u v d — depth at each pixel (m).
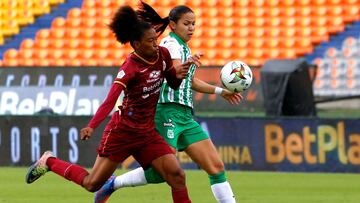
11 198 33.69
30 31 79.31
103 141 22.53
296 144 46.34
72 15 79.12
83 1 79.50
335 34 74.56
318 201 32.91
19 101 58.91
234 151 47.31
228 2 77.19
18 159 50.22
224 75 25.03
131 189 37.25
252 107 64.00
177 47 24.61
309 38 74.94
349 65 73.00
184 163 48.69
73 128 49.38
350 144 45.62
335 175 44.84
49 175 45.62
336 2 75.88
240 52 75.25
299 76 53.25
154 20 24.91
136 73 21.64
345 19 75.06
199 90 25.36
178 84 23.06
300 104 53.34
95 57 77.19
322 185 39.66
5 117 50.41
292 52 74.56
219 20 76.69
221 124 47.41
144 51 21.58
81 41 77.94
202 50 75.69
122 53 77.00
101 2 79.19
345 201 32.91
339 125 45.75
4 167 49.94
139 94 21.97
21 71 62.59
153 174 25.44
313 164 46.12
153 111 22.55
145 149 22.42
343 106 69.06
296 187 38.75
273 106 53.66
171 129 24.58
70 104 57.72
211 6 77.38
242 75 24.97
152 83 22.02
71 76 61.12
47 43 78.44
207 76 64.00
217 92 25.23
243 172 46.66
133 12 21.42
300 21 75.75
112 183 26.36
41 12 80.00
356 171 45.66
